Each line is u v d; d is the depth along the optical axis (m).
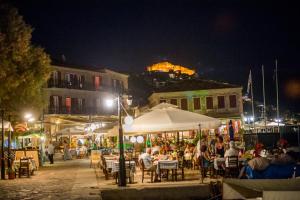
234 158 19.02
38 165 30.98
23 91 33.12
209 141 27.25
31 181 22.83
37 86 34.03
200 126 19.53
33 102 34.34
